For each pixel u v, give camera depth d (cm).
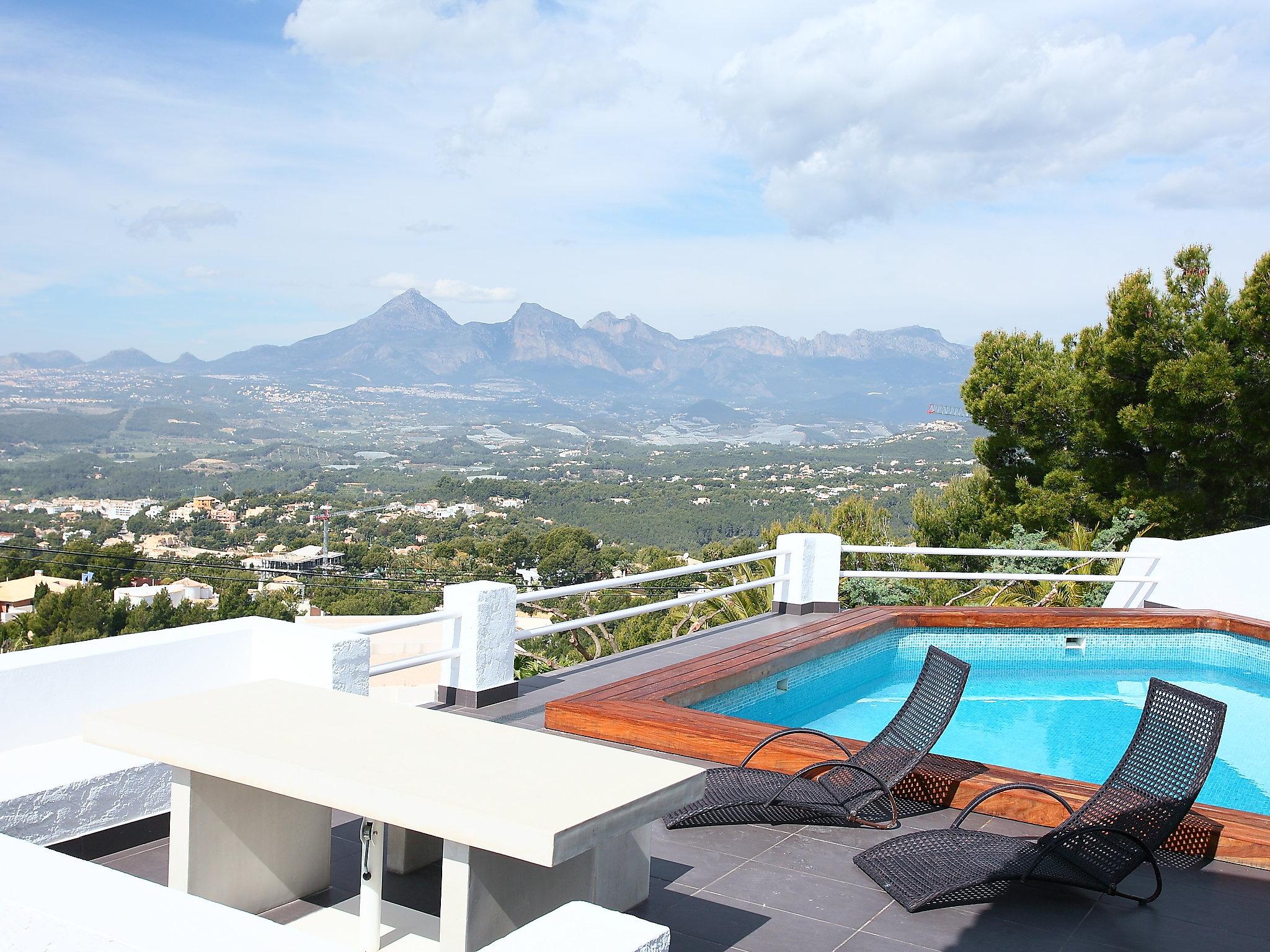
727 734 427
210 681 386
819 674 665
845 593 925
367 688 400
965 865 304
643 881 288
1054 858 307
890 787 357
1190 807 306
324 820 285
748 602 993
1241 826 338
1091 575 832
